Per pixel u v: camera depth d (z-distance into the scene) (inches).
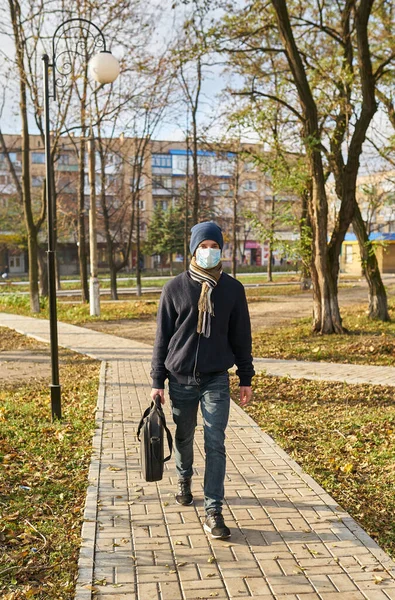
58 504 190.9
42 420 306.7
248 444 251.1
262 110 611.2
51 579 143.6
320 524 169.3
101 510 180.5
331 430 280.7
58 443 259.9
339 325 617.6
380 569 143.9
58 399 303.3
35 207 2036.2
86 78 877.8
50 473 219.3
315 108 585.6
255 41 674.8
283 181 592.4
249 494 192.7
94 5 837.2
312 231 608.7
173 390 168.7
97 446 249.0
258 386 384.8
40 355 552.4
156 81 993.5
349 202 607.2
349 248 2315.5
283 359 493.0
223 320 165.0
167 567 145.6
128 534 163.8
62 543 161.3
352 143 598.9
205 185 2108.8
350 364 462.0
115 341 628.7
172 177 3107.8
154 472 167.3
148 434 167.2
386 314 726.5
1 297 1102.4
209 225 166.6
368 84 585.3
